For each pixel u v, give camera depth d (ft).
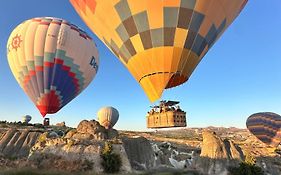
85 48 123.75
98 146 120.06
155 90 63.05
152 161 136.56
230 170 134.72
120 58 70.23
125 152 122.31
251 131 230.89
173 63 61.72
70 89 119.85
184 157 153.38
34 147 123.54
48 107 116.37
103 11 66.59
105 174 107.04
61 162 107.55
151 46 61.98
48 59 113.39
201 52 65.41
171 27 61.16
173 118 70.44
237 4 70.44
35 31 115.44
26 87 116.16
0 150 202.18
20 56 114.01
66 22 124.06
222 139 155.12
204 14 62.59
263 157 172.14
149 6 60.90
